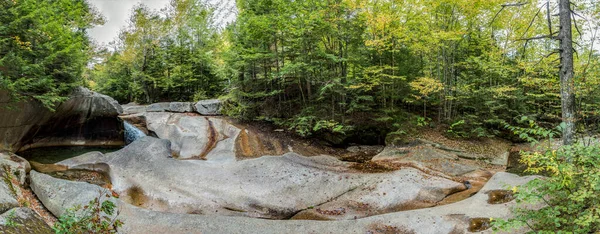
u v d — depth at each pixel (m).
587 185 4.08
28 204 7.16
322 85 16.00
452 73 16.45
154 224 6.77
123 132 16.97
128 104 24.58
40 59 11.77
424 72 17.56
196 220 6.95
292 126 15.81
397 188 9.48
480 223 6.70
